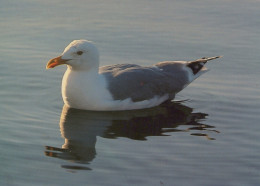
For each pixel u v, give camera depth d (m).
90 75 13.73
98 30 19.59
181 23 20.52
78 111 13.93
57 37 18.89
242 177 10.65
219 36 19.38
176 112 14.14
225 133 12.73
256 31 19.80
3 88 15.06
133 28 19.88
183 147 11.92
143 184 10.31
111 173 10.70
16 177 10.48
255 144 12.10
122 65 14.84
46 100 14.50
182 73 15.28
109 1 22.95
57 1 22.72
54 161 11.13
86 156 11.39
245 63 17.28
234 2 22.89
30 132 12.49
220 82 16.09
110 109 13.98
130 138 12.38
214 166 11.05
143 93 14.24
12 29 19.50
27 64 16.73
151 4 22.61
